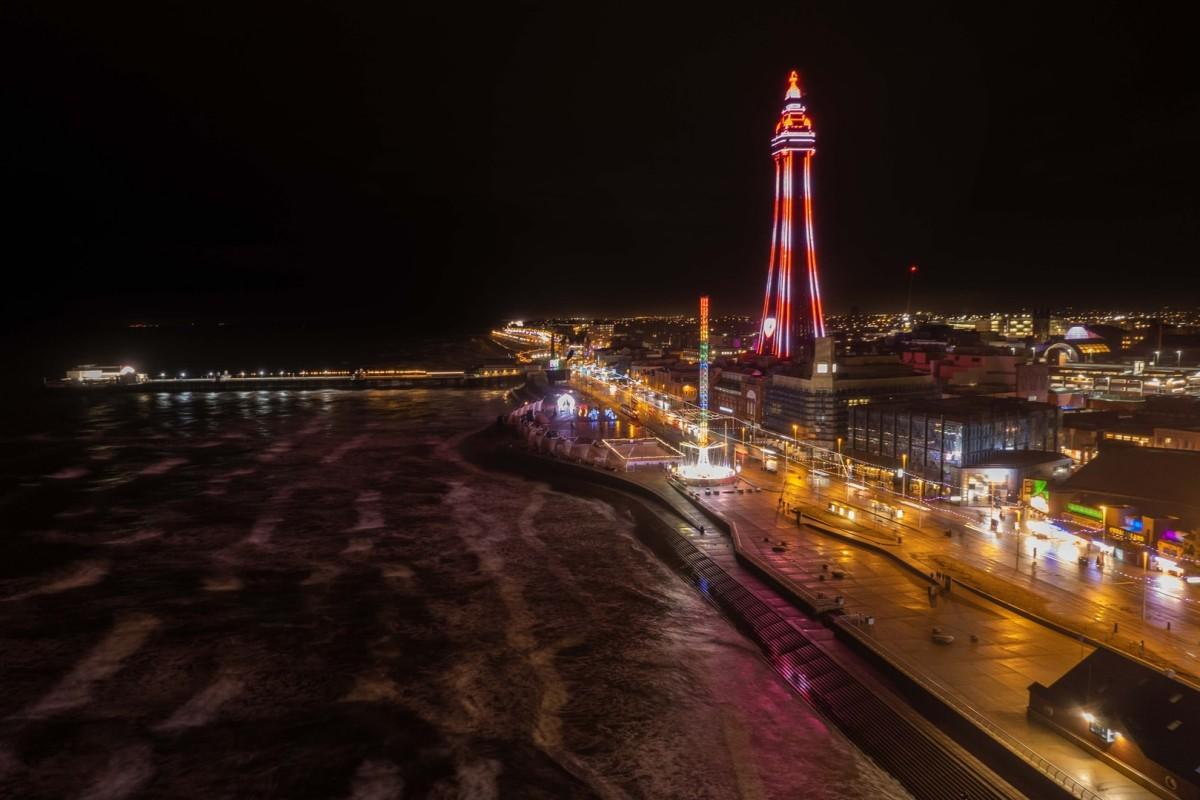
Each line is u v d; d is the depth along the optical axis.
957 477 154.12
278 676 91.50
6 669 93.50
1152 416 187.25
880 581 103.81
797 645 89.81
